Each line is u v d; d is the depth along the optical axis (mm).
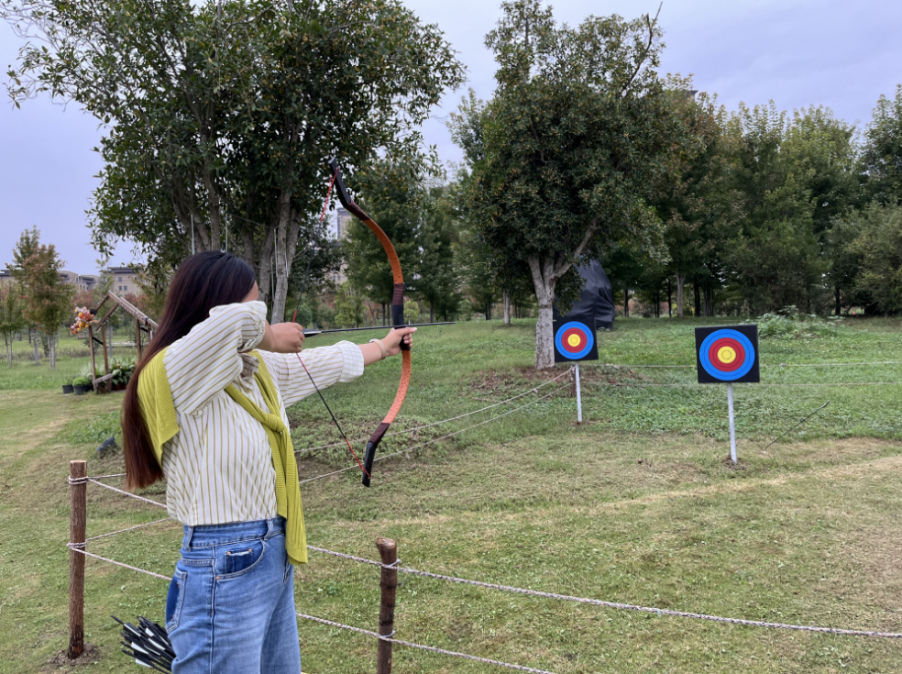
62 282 19266
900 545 3764
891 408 7078
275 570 1413
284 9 7137
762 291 17469
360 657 2902
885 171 20359
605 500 4828
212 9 6883
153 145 7051
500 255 10133
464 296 30141
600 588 3434
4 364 24281
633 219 9516
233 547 1329
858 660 2723
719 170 18625
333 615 3279
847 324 16375
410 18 7727
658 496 4848
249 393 1451
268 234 8383
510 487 5219
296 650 1626
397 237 21281
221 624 1308
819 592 3287
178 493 1346
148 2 6613
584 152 8938
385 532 4402
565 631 3035
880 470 5184
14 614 3486
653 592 3367
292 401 1648
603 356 11586
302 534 1489
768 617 3074
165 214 8234
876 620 3002
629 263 18453
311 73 7105
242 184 7984
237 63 6516
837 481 4961
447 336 17016
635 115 9141
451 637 3029
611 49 9039
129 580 3891
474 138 15000
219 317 1274
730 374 5566
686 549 3865
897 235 16031
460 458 6133
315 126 7293
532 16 9234
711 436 6484
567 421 7410
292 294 17047
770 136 18828
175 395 1290
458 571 3717
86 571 4055
